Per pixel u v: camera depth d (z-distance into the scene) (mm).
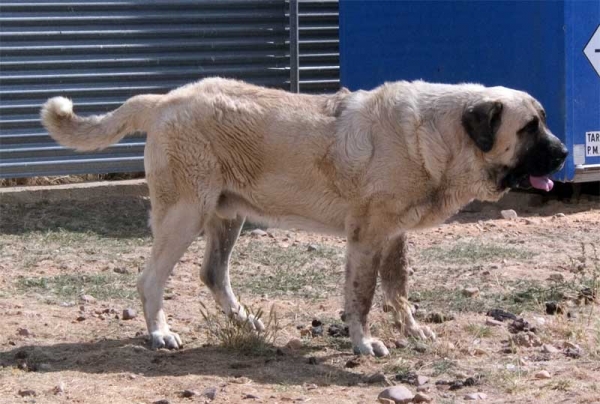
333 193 8008
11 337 8453
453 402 6777
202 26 16094
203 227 8273
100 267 11219
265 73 16500
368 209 7883
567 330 8477
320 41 16672
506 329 8695
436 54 15055
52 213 14133
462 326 8773
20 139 15258
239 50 16328
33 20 15242
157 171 8188
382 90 7996
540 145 7738
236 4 16219
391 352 8031
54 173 15422
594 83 13961
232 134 8086
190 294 10039
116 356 7918
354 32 16000
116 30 15672
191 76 16141
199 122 8094
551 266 11055
